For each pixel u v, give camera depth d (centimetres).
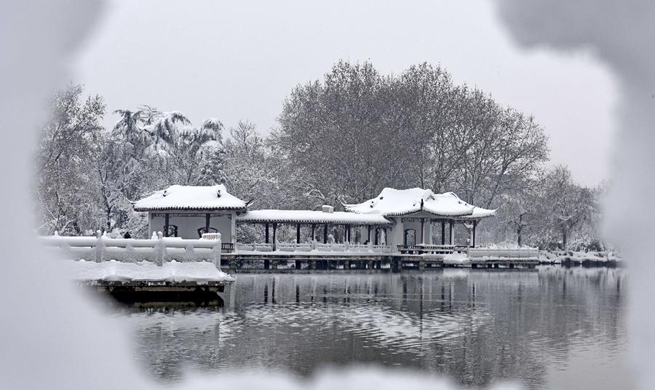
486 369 1783
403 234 7050
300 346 2056
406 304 3294
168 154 7838
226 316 2650
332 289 4059
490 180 8962
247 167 8050
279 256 6188
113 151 7244
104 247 2848
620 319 2778
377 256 6638
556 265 8212
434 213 6862
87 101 5634
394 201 7169
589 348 2089
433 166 8412
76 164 5838
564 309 3138
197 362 1788
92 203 6656
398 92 8050
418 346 2100
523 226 8900
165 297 2908
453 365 1833
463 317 2812
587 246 8781
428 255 6775
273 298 3444
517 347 2100
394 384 1627
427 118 8094
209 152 7806
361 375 1692
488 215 7312
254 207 7850
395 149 7912
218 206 6022
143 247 2906
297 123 8238
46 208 5381
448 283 4769
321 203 8100
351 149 7919
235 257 6019
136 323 2392
